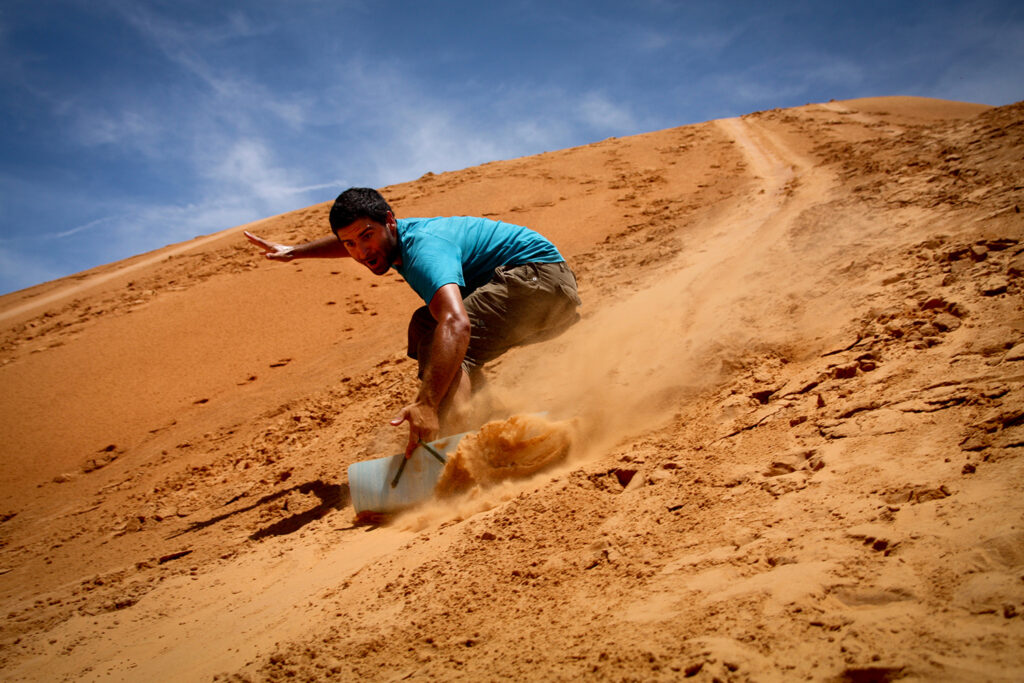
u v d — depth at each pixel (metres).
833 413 3.03
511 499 3.37
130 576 4.52
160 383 12.38
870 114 29.95
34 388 12.97
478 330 4.19
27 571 5.62
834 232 7.18
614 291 8.52
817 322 4.52
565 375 5.07
